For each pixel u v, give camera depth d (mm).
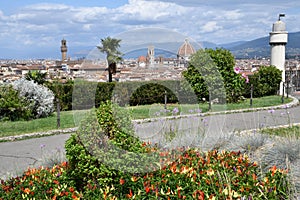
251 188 4016
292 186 4137
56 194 3996
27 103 11781
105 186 4000
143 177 4324
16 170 5672
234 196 3668
